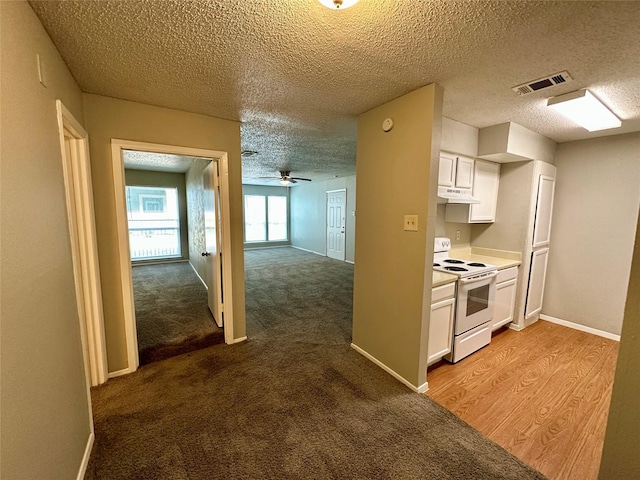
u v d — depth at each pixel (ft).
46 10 3.92
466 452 5.38
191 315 11.40
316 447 5.43
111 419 6.11
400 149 7.16
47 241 4.04
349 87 6.55
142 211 22.38
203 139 8.45
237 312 9.65
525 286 10.85
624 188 10.00
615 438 3.28
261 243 31.99
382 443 5.55
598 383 7.67
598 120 8.14
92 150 7.02
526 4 3.80
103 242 7.38
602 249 10.53
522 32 4.44
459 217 10.46
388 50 4.99
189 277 17.98
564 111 7.56
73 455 4.56
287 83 6.31
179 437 5.63
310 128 9.91
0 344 2.77
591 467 5.13
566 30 4.37
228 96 7.06
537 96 6.95
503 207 11.12
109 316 7.59
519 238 10.73
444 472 4.95
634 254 3.04
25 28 3.65
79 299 5.28
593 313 10.79
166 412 6.33
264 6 3.88
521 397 7.06
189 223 22.18
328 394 7.00
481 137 9.59
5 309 2.87
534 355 9.12
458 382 7.64
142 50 4.99
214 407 6.50
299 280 18.01
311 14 4.05
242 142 12.09
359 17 4.11
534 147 10.13
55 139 4.66
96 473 4.85
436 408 6.58
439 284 7.67
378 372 7.98
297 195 31.78
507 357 8.98
